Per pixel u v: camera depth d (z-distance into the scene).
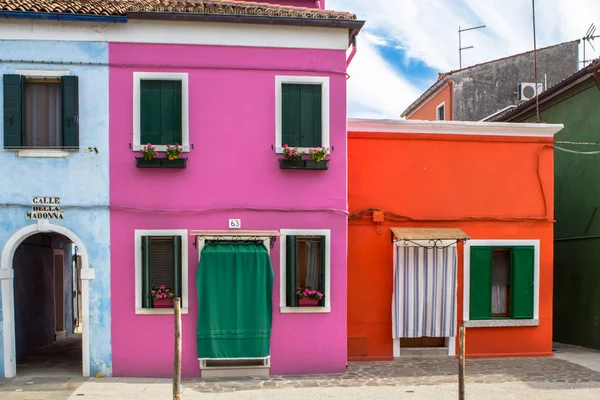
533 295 11.06
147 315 9.19
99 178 9.17
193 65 9.38
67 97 9.04
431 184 10.91
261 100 9.52
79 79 9.15
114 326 9.13
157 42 9.30
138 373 9.14
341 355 9.59
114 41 9.23
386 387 8.65
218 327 9.12
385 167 10.82
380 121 10.73
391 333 10.64
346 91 9.70
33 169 9.05
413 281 10.62
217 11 9.55
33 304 11.66
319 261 9.73
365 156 10.77
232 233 9.18
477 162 11.05
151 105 9.35
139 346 9.16
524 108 14.80
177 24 9.32
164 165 9.17
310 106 9.67
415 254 10.65
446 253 10.71
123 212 9.21
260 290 9.20
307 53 9.62
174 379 6.62
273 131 9.53
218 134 9.44
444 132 10.95
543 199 11.22
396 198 10.81
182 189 9.35
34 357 10.79
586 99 12.66
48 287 12.69
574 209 13.03
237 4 10.95
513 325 10.93
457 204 10.97
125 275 9.18
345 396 8.14
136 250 9.20
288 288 9.48
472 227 10.97
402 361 10.48
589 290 12.34
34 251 11.73
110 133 9.20
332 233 9.62
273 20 9.28
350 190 10.72
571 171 13.19
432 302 10.66
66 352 11.40
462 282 10.90
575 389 8.54
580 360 10.67
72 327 14.60
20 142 8.97
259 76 9.52
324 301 9.53
